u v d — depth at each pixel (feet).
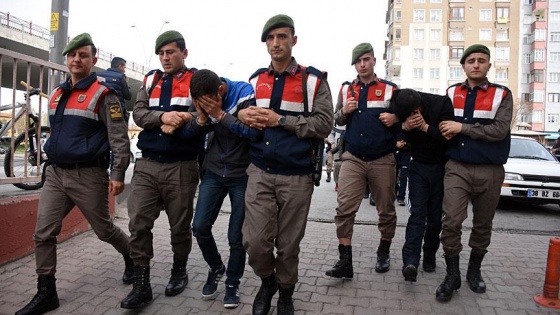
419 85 190.39
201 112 10.49
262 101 10.57
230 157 11.18
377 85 13.71
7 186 17.12
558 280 11.93
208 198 11.41
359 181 13.53
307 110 10.33
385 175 13.57
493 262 15.65
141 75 100.17
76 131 11.00
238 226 11.25
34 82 18.19
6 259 13.97
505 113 12.02
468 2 187.42
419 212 13.07
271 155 10.21
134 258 11.26
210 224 11.46
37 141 16.33
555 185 25.55
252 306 11.20
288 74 10.55
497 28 185.37
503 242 18.74
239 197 11.27
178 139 11.24
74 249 15.84
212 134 11.48
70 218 17.06
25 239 14.69
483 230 12.77
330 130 10.48
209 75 10.19
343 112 13.80
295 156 10.19
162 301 11.69
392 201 13.97
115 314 10.87
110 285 12.70
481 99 12.37
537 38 184.14
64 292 12.13
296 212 10.36
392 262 15.44
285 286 10.63
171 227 11.88
